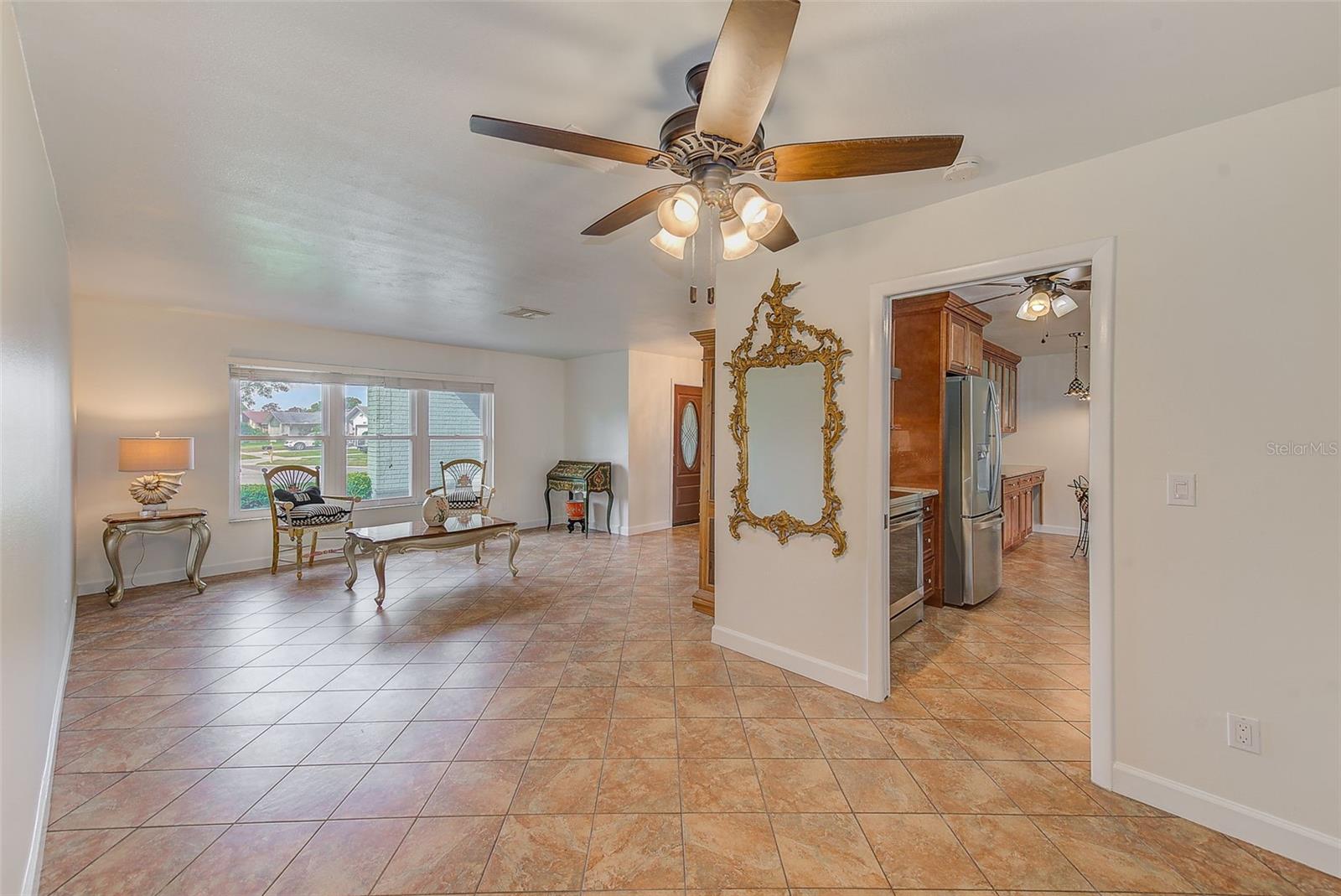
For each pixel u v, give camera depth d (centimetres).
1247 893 154
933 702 262
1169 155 184
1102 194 197
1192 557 182
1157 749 189
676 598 426
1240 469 174
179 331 455
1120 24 133
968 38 138
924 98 164
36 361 180
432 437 631
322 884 157
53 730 219
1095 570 200
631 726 241
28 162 157
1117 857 167
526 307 438
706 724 242
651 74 154
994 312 469
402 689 275
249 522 498
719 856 168
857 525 267
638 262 322
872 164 149
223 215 251
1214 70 151
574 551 598
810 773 208
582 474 685
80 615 379
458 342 616
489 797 194
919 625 366
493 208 245
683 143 147
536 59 147
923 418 406
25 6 126
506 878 159
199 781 202
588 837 175
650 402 716
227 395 480
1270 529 170
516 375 705
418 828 179
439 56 146
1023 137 186
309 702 261
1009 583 471
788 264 291
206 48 142
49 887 155
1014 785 202
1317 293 162
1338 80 155
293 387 529
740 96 122
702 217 251
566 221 260
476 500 605
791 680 285
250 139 188
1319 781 163
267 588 445
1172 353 184
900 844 173
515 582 473
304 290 383
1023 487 621
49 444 212
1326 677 162
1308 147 162
